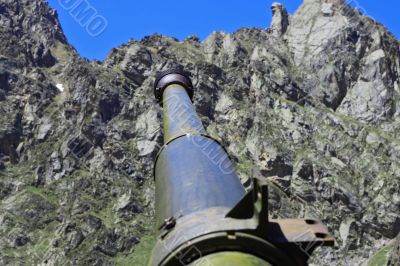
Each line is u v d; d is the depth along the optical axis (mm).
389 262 163125
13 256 165625
